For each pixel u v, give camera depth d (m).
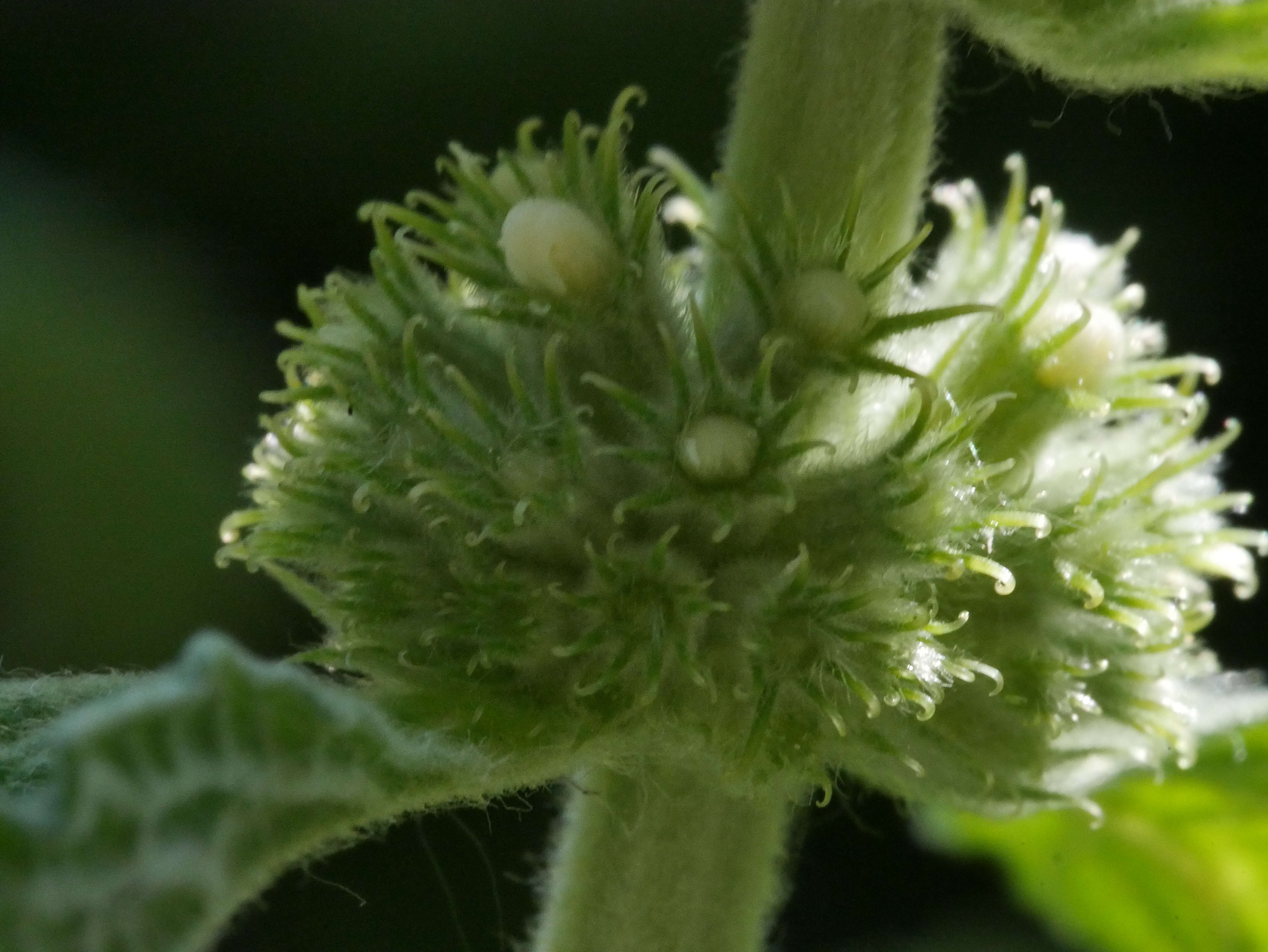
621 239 0.08
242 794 0.07
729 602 0.07
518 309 0.08
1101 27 0.08
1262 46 0.07
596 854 0.08
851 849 0.12
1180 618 0.08
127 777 0.07
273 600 0.12
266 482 0.08
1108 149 0.12
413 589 0.08
